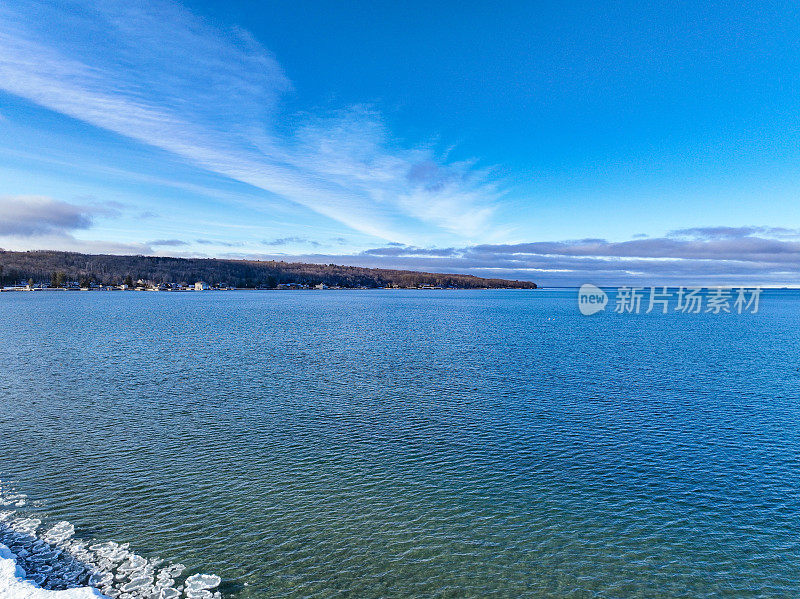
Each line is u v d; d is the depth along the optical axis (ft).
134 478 80.48
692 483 81.05
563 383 154.61
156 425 108.58
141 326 341.62
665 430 106.93
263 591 53.36
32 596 45.21
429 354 217.36
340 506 72.33
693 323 427.33
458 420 113.70
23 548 59.52
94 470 83.35
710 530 67.10
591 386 150.10
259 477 81.76
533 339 281.33
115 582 53.72
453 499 75.05
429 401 130.93
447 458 90.89
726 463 89.04
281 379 159.63
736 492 77.92
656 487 79.56
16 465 84.99
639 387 148.77
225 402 128.98
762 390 145.07
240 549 60.95
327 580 55.57
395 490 77.82
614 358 207.31
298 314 491.31
